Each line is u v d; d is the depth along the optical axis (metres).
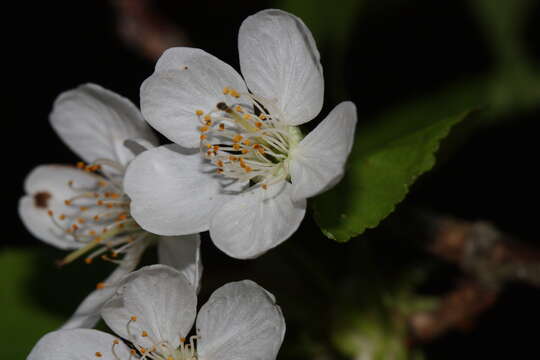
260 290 0.18
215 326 0.18
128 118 0.20
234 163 0.19
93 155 0.20
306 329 0.20
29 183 0.21
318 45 0.21
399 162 0.19
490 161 0.22
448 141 0.20
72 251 0.22
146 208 0.19
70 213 0.21
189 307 0.18
